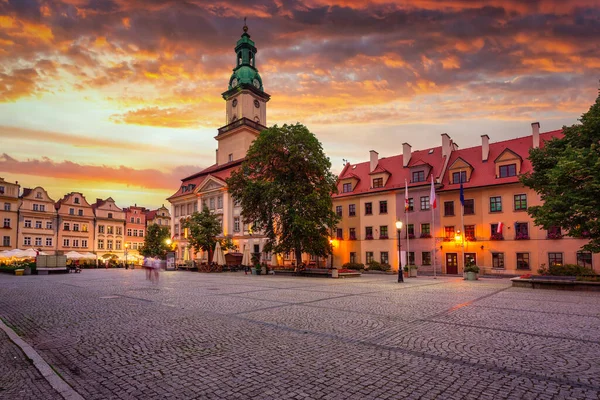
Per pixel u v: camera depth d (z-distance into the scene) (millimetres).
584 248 21562
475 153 44469
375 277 33750
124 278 30453
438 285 23703
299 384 5578
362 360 6742
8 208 67375
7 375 6031
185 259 53625
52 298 15875
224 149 66188
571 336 8625
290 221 35156
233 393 5258
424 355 7051
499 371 6148
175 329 9352
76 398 5055
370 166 51594
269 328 9445
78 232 77250
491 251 39281
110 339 8344
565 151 22391
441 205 43062
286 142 36156
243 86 63812
